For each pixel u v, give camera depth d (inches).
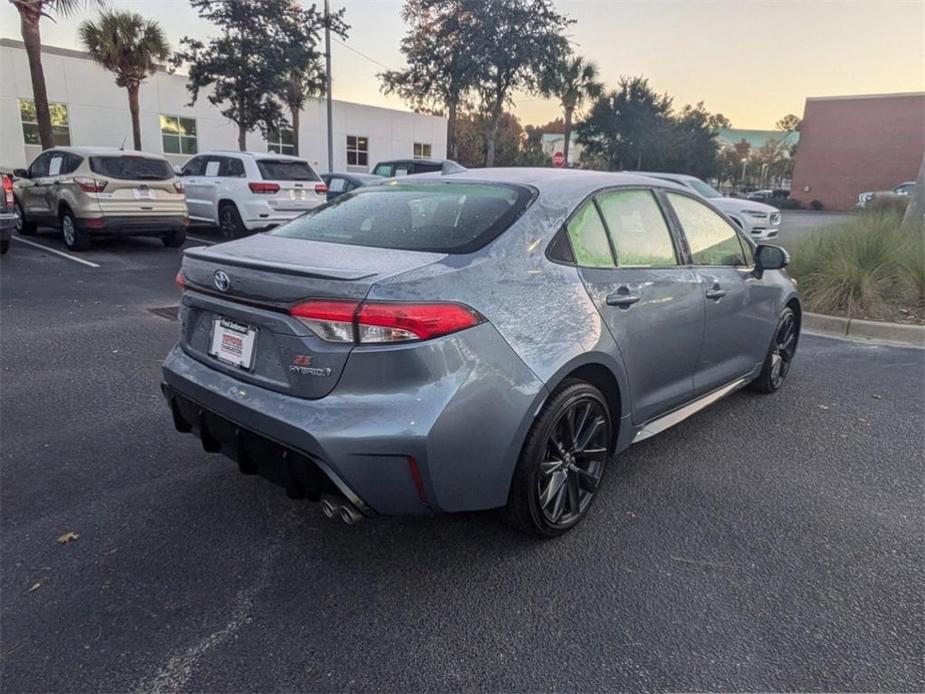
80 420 159.6
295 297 92.1
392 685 82.0
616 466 143.9
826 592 101.1
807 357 235.3
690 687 82.4
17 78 831.7
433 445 88.9
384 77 956.6
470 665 85.4
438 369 89.8
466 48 862.5
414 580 102.3
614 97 1647.4
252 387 99.3
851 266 298.0
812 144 1722.4
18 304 278.7
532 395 99.2
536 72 867.4
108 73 905.5
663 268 133.4
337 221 123.9
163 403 172.1
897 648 89.4
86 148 425.1
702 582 103.2
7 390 178.2
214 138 1034.7
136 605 95.2
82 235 415.2
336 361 89.4
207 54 820.6
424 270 93.7
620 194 130.1
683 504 127.4
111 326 248.4
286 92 853.8
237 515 119.6
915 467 144.9
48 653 85.7
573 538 114.9
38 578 100.4
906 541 115.5
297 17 840.9
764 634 91.8
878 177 1643.7
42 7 589.6
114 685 80.8
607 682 83.0
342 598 97.8
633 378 124.1
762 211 498.3
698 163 1806.1
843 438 160.6
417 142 1349.7
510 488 104.3
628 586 101.9
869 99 1627.7
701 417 174.1
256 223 475.2
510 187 118.3
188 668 83.7
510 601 98.0
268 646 87.8
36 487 127.3
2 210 380.5
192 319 115.4
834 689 82.2
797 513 124.6
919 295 294.5
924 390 198.4
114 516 118.2
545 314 104.0
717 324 150.5
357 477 89.2
